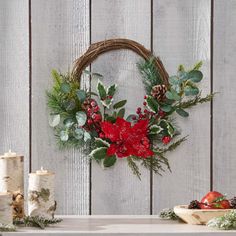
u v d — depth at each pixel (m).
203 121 3.08
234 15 3.08
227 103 3.08
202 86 3.08
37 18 3.10
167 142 3.05
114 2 3.09
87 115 3.06
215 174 3.08
